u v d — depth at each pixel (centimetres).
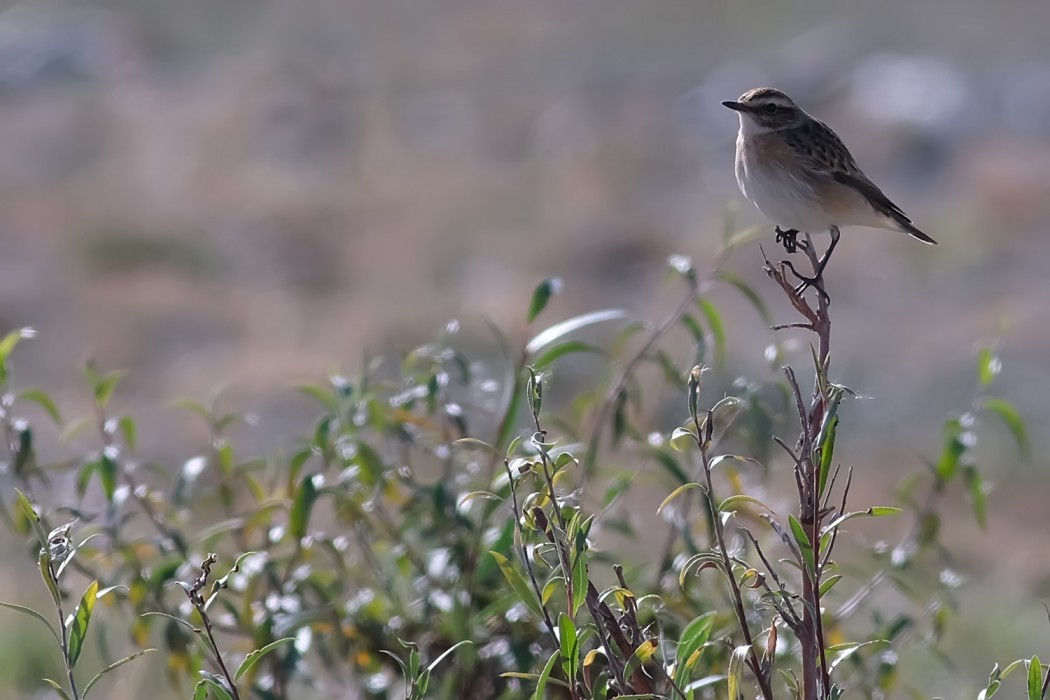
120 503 766
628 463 1253
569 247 2366
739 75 3312
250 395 1741
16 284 2177
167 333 2000
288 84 3416
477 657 745
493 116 3338
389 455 873
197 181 2802
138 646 791
